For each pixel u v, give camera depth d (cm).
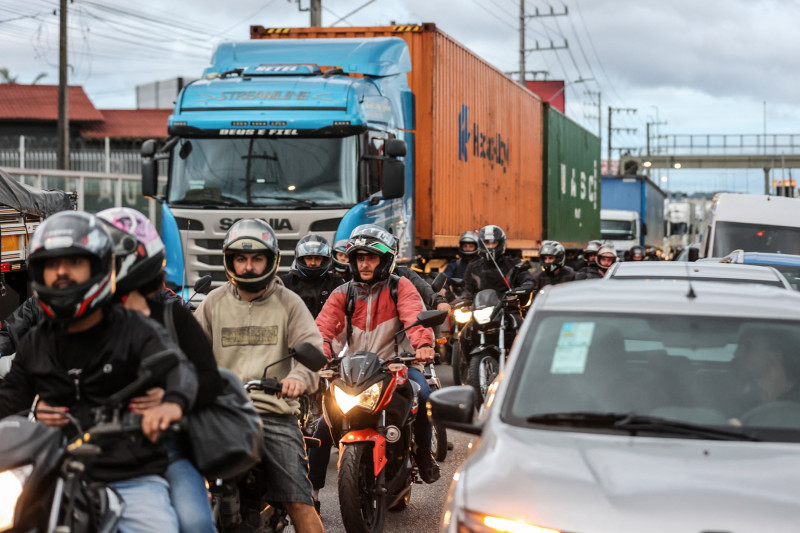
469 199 2164
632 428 477
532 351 531
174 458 460
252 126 1533
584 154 3634
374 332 798
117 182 3088
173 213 1545
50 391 420
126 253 439
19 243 1435
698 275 805
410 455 799
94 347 414
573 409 495
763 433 476
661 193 6291
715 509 399
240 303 612
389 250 785
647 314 545
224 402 463
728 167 8681
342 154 1525
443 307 1016
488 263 1403
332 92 1549
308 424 814
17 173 2756
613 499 409
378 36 1906
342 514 688
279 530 597
